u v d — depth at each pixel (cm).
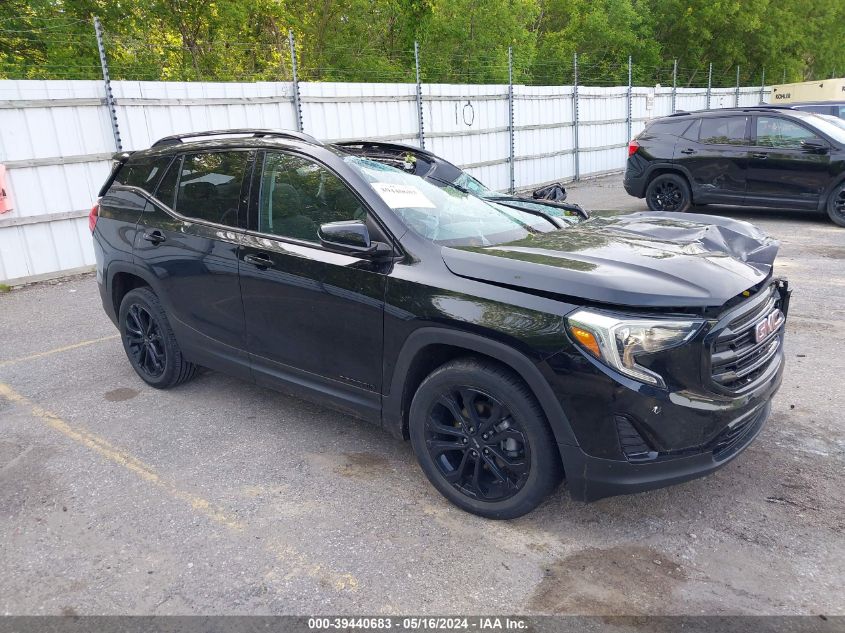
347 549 289
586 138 1795
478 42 2488
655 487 270
